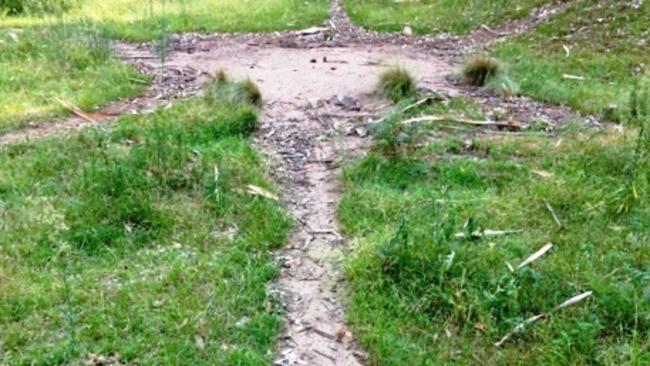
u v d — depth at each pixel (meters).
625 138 5.44
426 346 3.42
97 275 3.87
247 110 6.08
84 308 3.58
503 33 9.75
